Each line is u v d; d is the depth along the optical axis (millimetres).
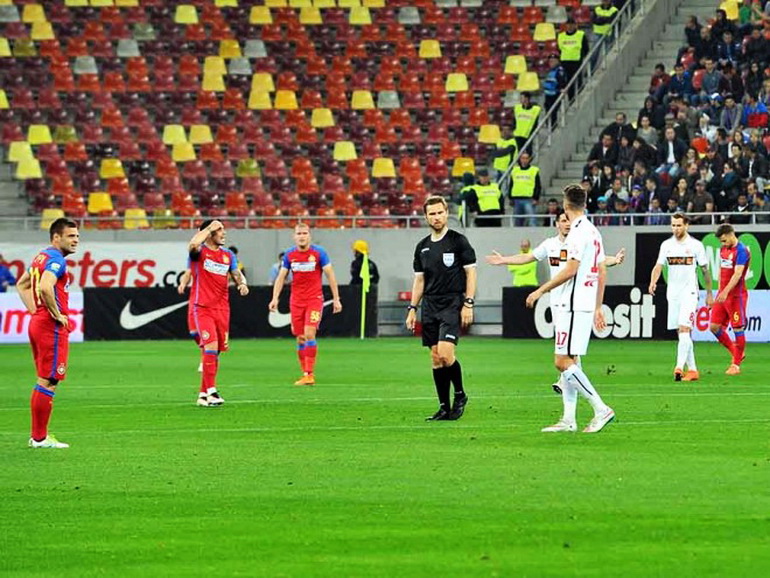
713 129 137000
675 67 142875
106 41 172625
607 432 54219
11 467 45812
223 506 38250
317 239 143375
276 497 39594
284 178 156375
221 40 172250
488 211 141500
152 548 32906
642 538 33438
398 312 141375
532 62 168375
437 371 59469
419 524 35406
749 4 154875
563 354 53781
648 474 42938
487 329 139375
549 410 63469
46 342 50812
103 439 53688
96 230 144500
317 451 49250
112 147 160500
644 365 94875
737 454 47469
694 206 130500
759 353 108062
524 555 31734
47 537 34281
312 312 80062
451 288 58812
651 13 160875
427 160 158125
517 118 151250
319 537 33969
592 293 53531
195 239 66562
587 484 41094
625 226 132125
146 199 155000
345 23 174125
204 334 67375
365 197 154125
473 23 172000
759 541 33062
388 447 50188
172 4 177000
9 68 169000
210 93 166250
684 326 80625
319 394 73312
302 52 171500
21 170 157375
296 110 164250
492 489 40438
